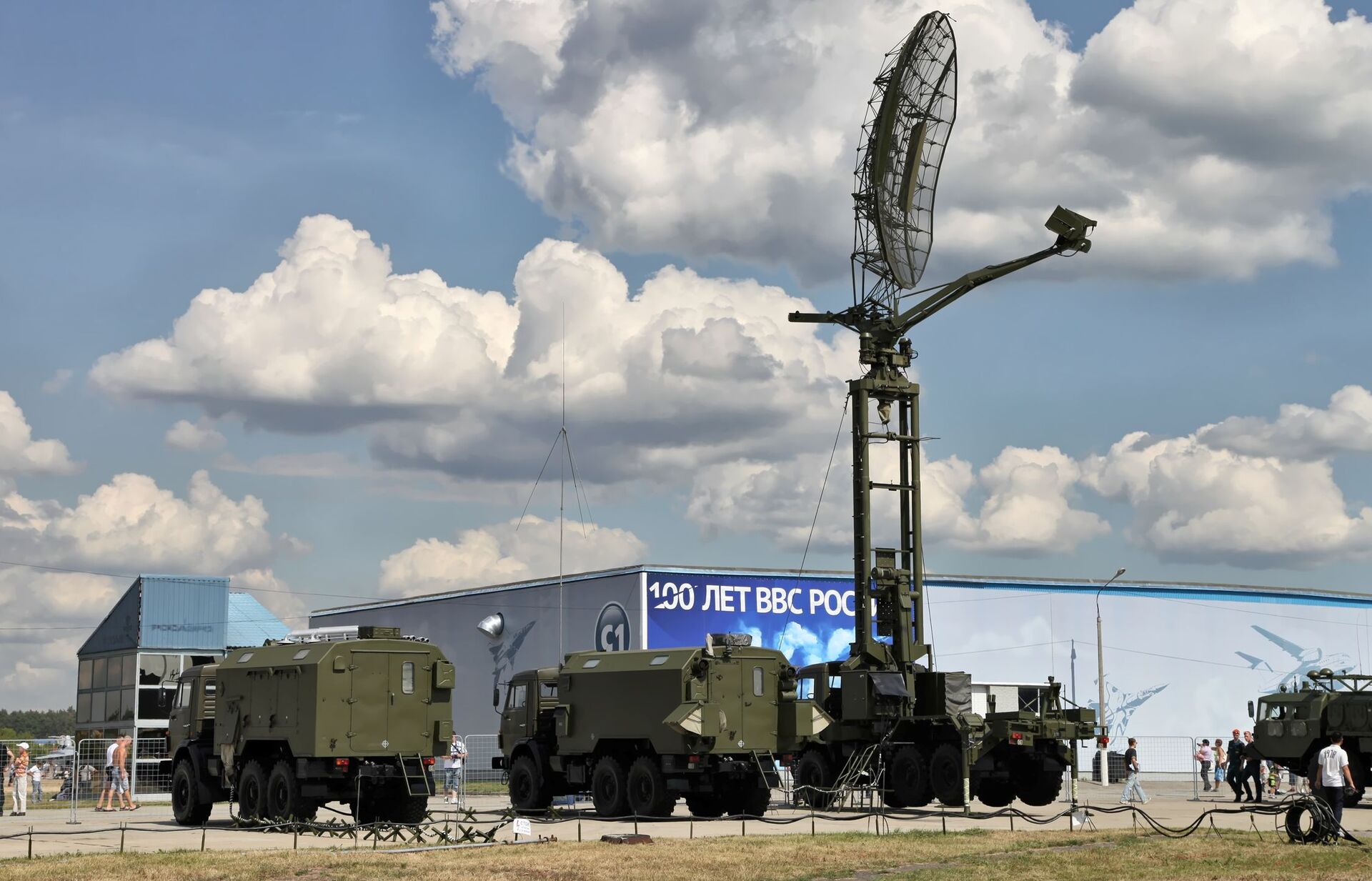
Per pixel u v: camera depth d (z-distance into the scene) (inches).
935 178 1616.6
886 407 1566.2
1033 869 867.4
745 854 938.7
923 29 1567.4
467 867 864.9
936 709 1469.0
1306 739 1647.4
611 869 853.8
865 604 1523.1
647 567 2143.2
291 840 1110.4
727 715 1315.2
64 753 1958.7
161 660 2130.9
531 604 2352.4
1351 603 2815.0
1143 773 2578.7
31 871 861.8
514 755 1472.7
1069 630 2571.4
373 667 1218.0
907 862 907.4
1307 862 884.0
